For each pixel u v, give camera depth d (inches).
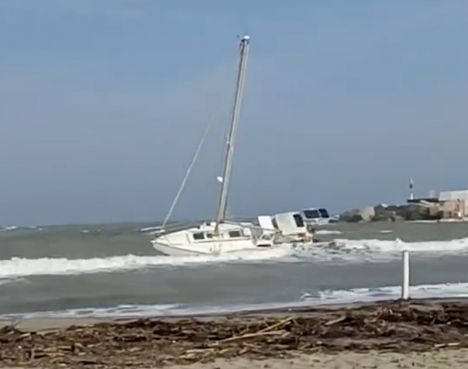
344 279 1651.1
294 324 841.5
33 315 1088.2
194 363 624.4
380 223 6624.0
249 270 1967.3
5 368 613.0
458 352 667.4
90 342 740.7
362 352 671.1
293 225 2652.6
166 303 1227.2
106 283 1632.6
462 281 1568.7
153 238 2568.9
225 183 2341.3
